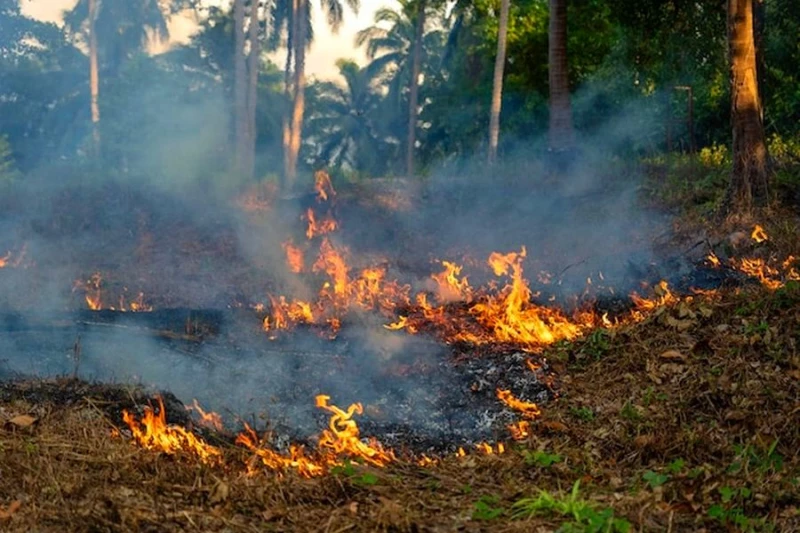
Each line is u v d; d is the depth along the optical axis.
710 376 7.84
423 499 5.50
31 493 5.15
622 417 7.47
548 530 4.94
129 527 4.77
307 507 5.32
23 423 6.33
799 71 26.39
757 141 15.48
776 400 7.42
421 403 8.16
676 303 9.32
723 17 22.41
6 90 49.31
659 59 24.00
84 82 50.44
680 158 21.61
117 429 6.60
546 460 6.46
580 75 34.25
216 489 5.34
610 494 5.75
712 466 6.42
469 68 43.00
